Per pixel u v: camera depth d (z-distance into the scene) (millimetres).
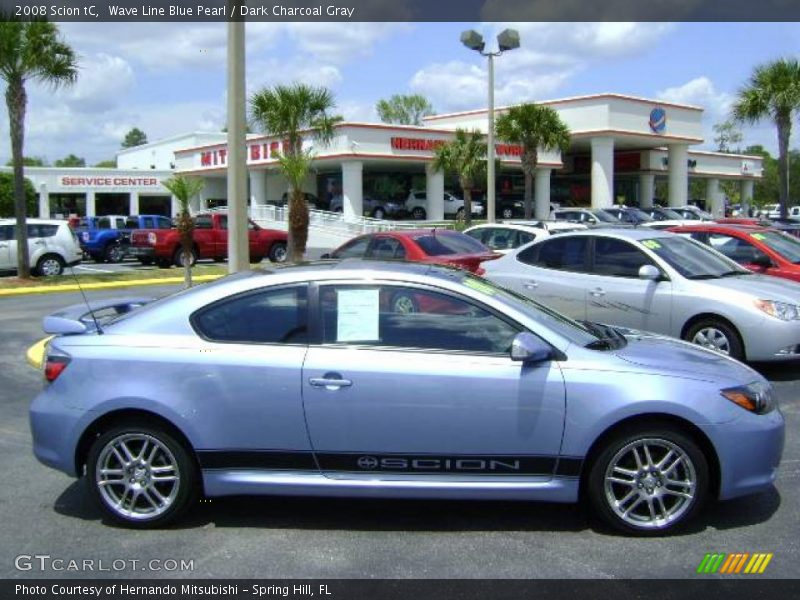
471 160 36500
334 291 4828
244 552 4520
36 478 5867
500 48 23172
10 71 20188
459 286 4824
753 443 4574
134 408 4723
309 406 4648
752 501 5195
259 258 27297
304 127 26516
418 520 4949
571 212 31875
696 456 4559
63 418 4789
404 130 41938
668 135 47375
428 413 4594
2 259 22312
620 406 4508
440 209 44000
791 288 8781
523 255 10320
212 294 4906
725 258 9641
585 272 9633
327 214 40531
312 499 5320
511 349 4617
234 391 4684
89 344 4875
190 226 18469
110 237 29922
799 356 8281
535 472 4617
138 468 4840
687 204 51344
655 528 4613
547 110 33906
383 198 50094
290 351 4719
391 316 4785
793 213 53844
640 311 9047
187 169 52281
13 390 8734
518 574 4195
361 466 4676
